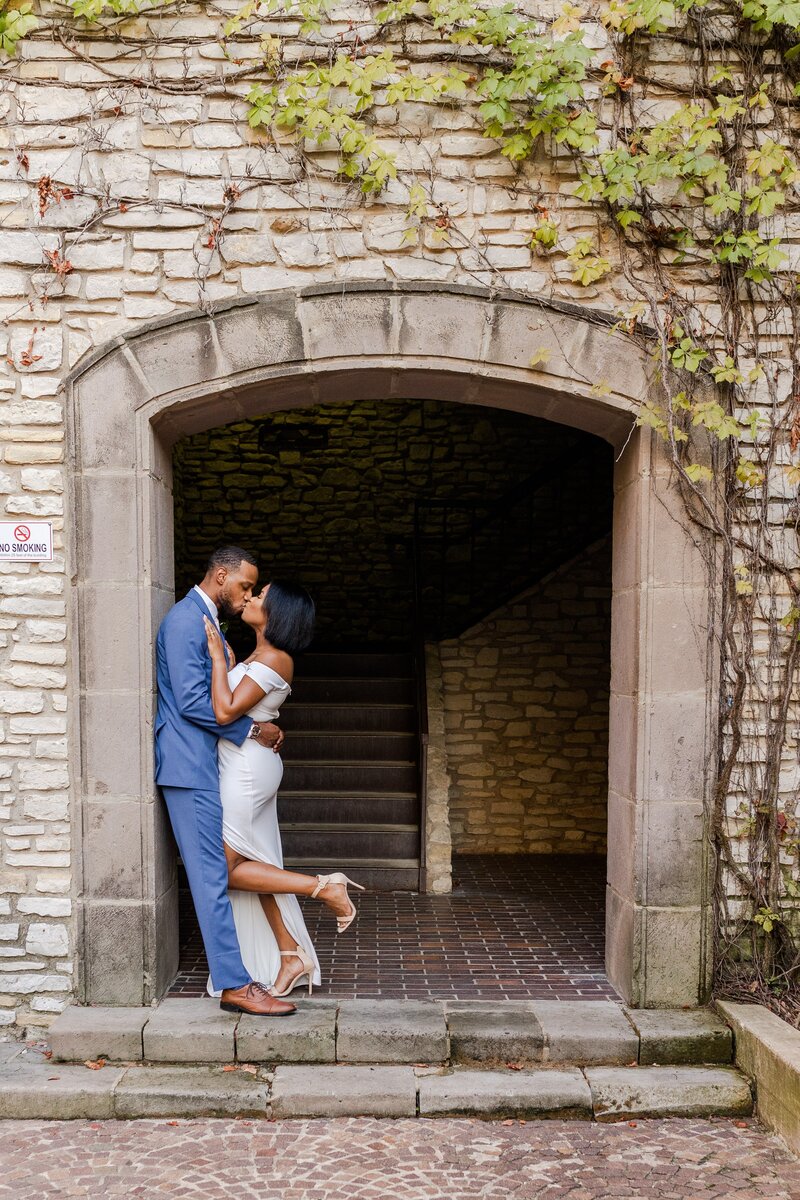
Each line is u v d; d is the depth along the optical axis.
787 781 3.52
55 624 3.40
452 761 5.86
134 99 3.36
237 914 3.48
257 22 3.32
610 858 3.77
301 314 3.37
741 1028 3.15
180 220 3.37
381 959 3.90
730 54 3.37
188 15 3.35
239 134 3.37
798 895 3.52
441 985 3.61
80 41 3.34
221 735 3.34
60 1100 2.97
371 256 3.41
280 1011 3.26
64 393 3.38
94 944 3.37
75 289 3.38
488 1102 2.99
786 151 3.39
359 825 5.18
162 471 3.60
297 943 3.53
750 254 3.28
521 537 7.43
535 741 5.86
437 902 4.75
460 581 7.47
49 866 3.40
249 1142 2.82
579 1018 3.30
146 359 3.36
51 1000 3.41
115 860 3.37
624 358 3.40
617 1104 3.00
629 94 3.36
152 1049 3.15
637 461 3.46
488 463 7.48
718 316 3.44
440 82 3.29
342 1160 2.72
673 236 3.41
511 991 3.56
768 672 3.46
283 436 7.52
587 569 5.88
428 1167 2.69
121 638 3.37
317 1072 3.10
